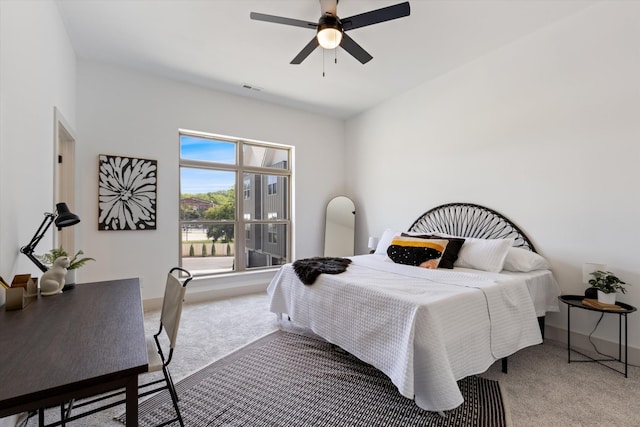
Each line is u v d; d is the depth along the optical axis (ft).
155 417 5.25
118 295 5.07
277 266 15.20
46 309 4.28
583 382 6.39
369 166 15.39
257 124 14.15
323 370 6.89
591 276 7.44
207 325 9.75
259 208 14.88
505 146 9.70
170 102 11.95
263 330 9.35
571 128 8.18
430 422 5.14
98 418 5.23
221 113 13.14
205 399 5.78
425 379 5.11
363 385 6.28
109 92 10.75
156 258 11.62
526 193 9.18
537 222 8.93
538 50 8.81
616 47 7.36
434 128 12.03
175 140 12.08
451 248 9.36
